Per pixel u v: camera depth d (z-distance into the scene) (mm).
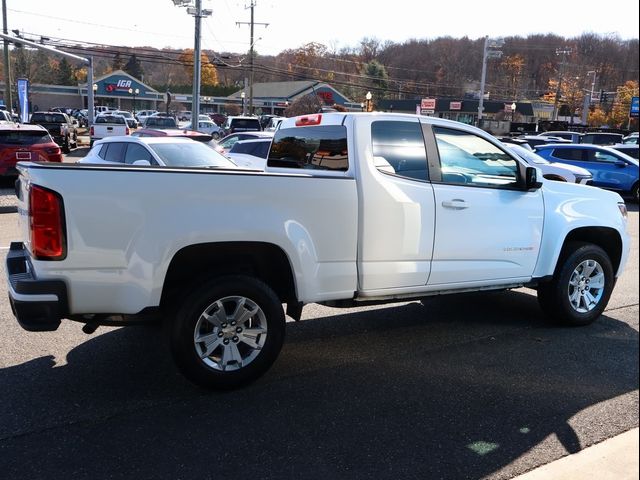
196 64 26594
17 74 72625
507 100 80812
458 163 4895
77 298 3521
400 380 4297
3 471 3029
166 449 3279
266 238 3922
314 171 4801
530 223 5215
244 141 13133
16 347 4770
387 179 4422
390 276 4484
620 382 4320
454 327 5594
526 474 3078
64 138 27062
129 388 4059
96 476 3006
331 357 4746
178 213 3666
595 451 3320
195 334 3844
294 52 84000
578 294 5641
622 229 5871
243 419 3646
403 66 88938
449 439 3445
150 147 10258
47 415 3643
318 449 3309
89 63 30969
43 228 3428
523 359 4758
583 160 17859
